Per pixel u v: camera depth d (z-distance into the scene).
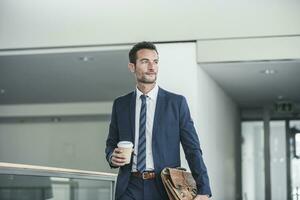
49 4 5.87
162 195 2.43
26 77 7.71
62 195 2.67
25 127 10.41
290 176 9.15
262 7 5.40
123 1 5.69
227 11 5.46
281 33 5.34
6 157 10.37
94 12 5.75
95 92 8.98
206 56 5.47
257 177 9.31
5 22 5.96
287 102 8.80
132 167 2.48
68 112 9.86
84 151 10.05
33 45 5.86
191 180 2.53
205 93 6.00
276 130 9.35
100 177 3.07
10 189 2.25
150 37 5.60
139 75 2.53
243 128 9.53
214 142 6.53
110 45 5.74
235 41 5.43
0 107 10.12
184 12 5.55
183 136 2.50
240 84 7.11
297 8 5.33
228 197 7.59
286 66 5.85
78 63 6.68
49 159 10.18
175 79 5.51
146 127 2.50
